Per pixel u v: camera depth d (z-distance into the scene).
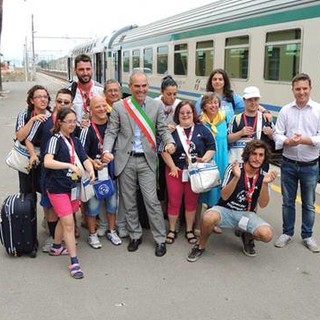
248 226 4.43
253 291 3.90
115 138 4.71
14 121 15.74
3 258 4.57
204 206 5.73
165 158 4.79
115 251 4.76
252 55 8.96
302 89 4.45
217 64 10.41
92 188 4.56
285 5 7.88
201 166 4.66
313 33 7.23
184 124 4.79
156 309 3.62
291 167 4.71
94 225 4.87
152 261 4.51
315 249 4.71
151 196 4.71
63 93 4.65
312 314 3.54
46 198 4.45
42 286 4.00
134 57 17.52
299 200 6.21
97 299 3.78
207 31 10.85
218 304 3.69
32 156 4.59
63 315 3.54
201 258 4.57
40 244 4.95
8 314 3.56
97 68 24.75
